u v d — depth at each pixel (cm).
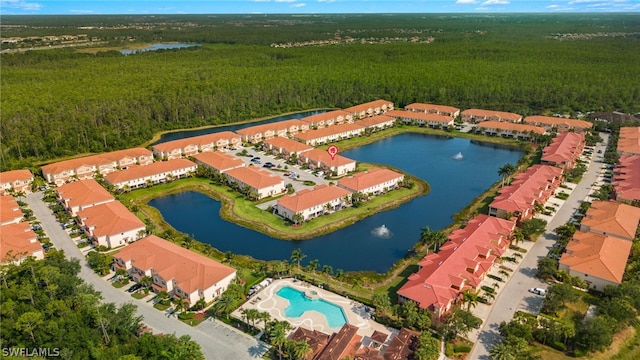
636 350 10138
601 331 9756
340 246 15175
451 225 16612
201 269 12194
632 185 17975
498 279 12825
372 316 11281
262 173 19725
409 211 17825
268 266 13650
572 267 12619
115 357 9419
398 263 14038
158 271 12275
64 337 10006
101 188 18150
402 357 9606
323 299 11994
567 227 14625
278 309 11612
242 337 10575
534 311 11431
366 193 18775
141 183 19850
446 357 9931
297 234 15850
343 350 9769
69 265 12562
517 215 15912
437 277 11762
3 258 12962
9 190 18575
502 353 9331
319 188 18000
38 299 11156
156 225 16488
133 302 11912
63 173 19950
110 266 13562
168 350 9525
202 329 10862
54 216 16962
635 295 11144
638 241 14200
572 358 9812
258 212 17512
